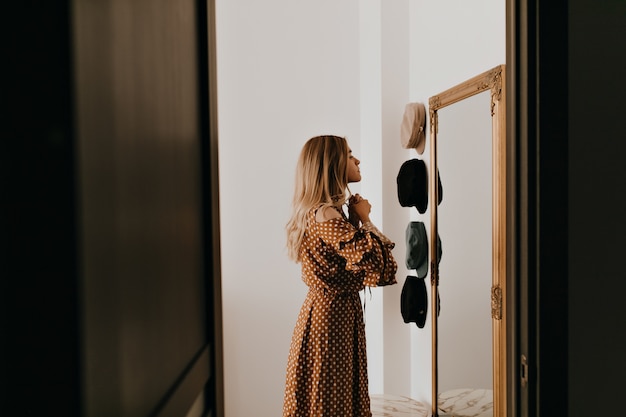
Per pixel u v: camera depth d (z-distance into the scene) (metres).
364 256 2.09
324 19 3.29
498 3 1.80
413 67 2.84
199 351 0.86
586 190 1.16
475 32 2.00
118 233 0.48
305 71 3.28
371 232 2.17
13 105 0.36
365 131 3.23
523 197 1.18
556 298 1.15
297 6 3.27
